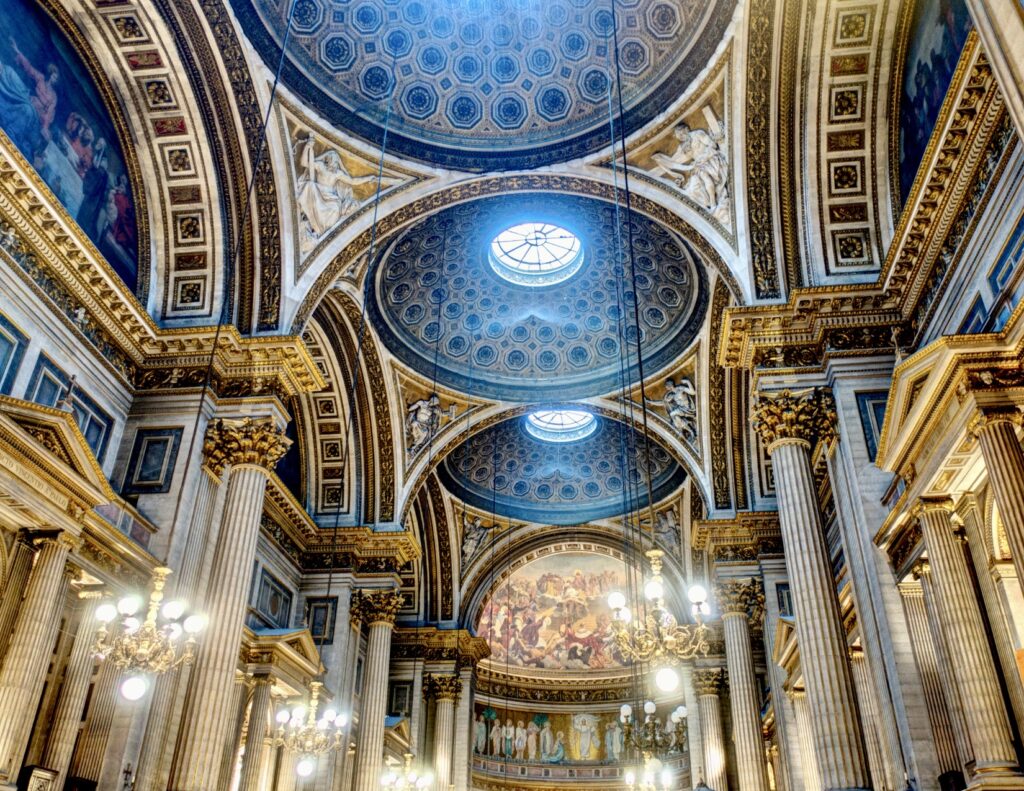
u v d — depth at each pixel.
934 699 11.45
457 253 23.20
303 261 16.88
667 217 17.42
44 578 10.95
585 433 30.95
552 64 17.98
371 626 22.56
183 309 15.92
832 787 11.34
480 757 36.62
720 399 23.52
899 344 13.99
